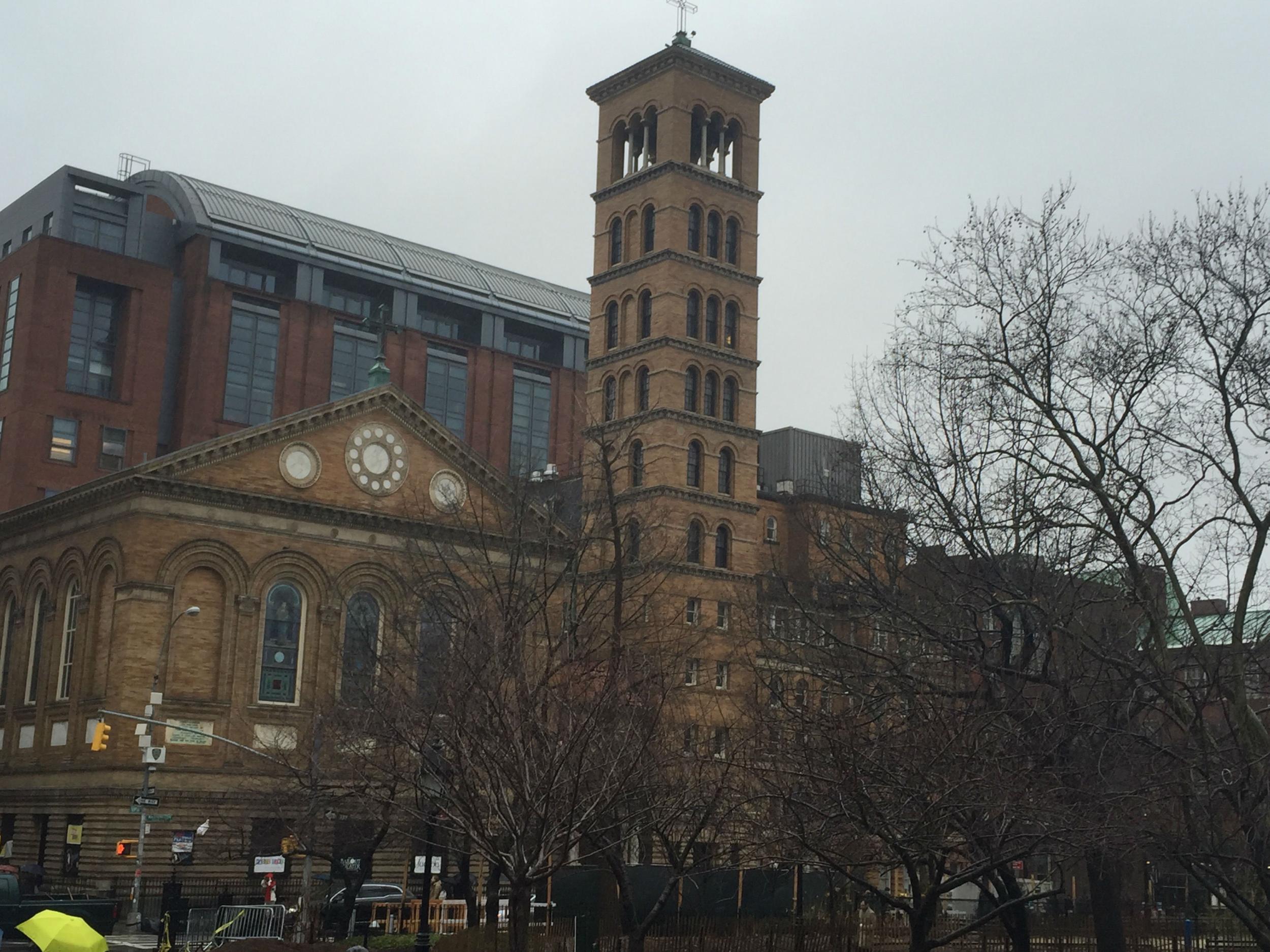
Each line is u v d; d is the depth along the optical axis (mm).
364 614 72688
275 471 74062
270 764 70000
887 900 29359
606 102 99188
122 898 66625
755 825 35094
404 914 60719
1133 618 36938
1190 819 29375
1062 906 56875
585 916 41906
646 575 56594
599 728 33250
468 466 79250
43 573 78625
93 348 127312
